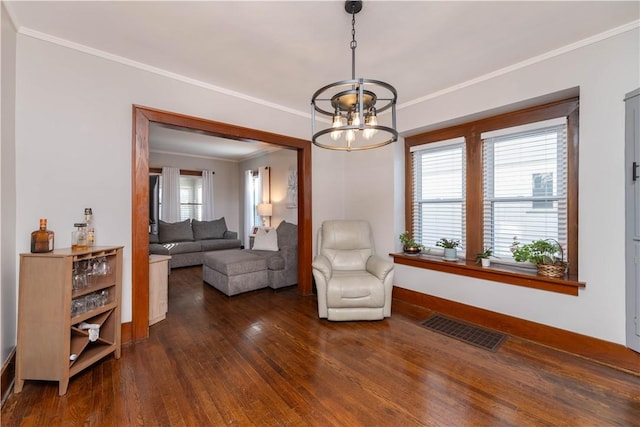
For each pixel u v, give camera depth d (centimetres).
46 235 187
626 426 149
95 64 225
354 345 239
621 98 199
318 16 184
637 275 190
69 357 177
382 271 296
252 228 691
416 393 177
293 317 302
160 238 563
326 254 345
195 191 695
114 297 218
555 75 229
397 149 363
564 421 153
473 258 310
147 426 150
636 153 189
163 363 210
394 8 177
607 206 206
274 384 186
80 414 158
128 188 242
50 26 196
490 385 184
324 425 151
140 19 188
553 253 248
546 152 261
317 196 392
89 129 224
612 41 202
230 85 290
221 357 220
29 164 200
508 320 261
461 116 291
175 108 265
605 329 208
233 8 177
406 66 253
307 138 377
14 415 156
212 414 159
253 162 689
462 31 202
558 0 171
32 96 200
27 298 175
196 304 343
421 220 363
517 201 281
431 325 280
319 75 269
